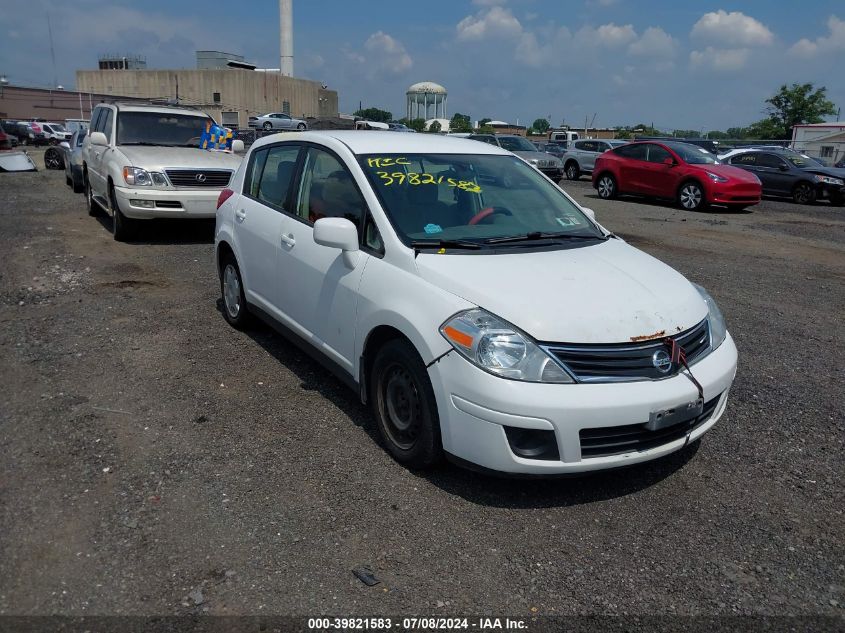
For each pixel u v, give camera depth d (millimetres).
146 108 10797
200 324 6129
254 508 3391
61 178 18203
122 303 6668
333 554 3078
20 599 2760
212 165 9484
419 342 3508
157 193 9039
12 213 11680
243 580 2896
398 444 3850
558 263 3883
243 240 5512
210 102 83875
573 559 3113
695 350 3670
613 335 3355
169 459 3812
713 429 4418
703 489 3723
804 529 3393
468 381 3301
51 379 4832
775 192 19094
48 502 3389
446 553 3119
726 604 2867
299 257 4672
